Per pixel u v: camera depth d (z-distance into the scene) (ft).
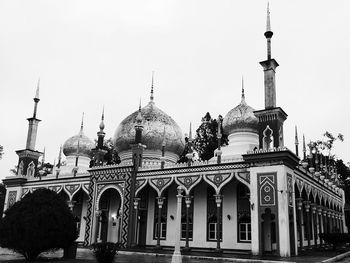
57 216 40.47
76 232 43.37
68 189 78.89
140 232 69.00
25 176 89.04
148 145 76.95
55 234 39.81
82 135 97.35
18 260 40.52
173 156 79.71
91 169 73.51
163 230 67.51
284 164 49.52
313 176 70.49
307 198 64.80
